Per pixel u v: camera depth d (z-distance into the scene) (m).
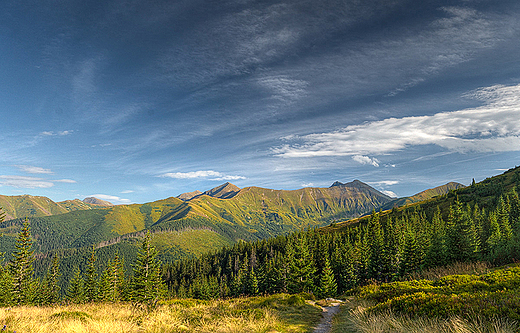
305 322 12.94
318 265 83.25
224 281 128.38
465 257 41.69
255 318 11.91
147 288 52.38
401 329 8.28
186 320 11.59
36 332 8.10
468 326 7.12
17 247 53.16
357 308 13.65
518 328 6.62
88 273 70.94
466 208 121.12
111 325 9.23
